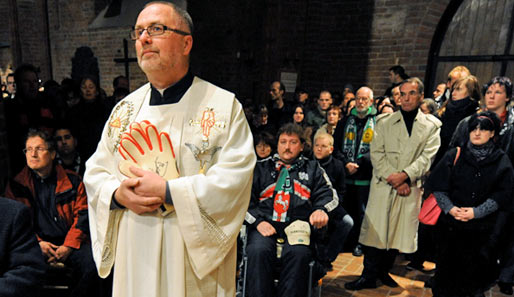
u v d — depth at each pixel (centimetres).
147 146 111
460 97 302
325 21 678
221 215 111
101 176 121
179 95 118
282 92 513
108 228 117
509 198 212
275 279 227
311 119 483
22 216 125
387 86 643
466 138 230
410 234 276
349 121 358
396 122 281
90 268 215
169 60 110
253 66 717
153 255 113
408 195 273
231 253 128
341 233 260
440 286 240
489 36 562
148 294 114
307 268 218
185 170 115
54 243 228
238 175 111
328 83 693
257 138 324
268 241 223
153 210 112
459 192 225
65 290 224
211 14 729
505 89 261
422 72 609
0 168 259
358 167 340
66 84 439
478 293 230
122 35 932
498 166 213
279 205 240
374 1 632
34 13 1098
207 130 115
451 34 596
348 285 286
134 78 931
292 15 669
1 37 1101
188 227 107
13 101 312
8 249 122
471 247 223
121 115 124
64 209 227
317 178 247
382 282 297
